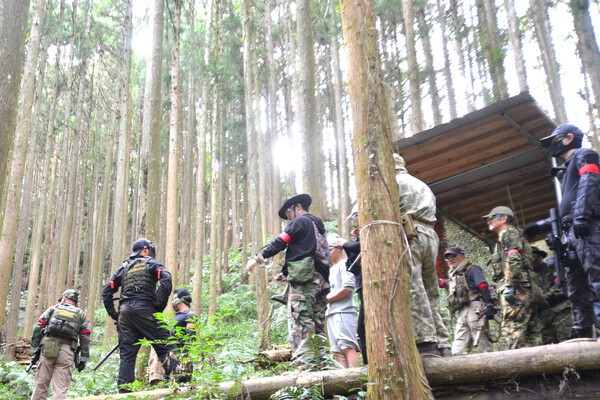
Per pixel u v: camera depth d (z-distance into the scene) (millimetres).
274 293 17203
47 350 6406
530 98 5949
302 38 8391
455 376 3561
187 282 21328
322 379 3900
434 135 6699
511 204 8477
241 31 21375
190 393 4195
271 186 23922
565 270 4180
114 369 9016
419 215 3977
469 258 8781
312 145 7883
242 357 6164
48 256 22500
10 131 6094
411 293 3766
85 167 27016
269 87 24312
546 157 7316
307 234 5012
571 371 3350
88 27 21531
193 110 22609
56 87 21828
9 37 6219
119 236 14281
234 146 23656
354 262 4035
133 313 5824
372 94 3670
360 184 3623
